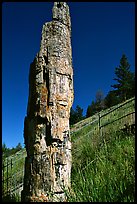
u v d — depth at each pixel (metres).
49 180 5.87
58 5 6.80
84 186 5.97
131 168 6.57
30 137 6.25
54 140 6.06
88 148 10.19
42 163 5.94
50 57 6.34
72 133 15.62
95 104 47.69
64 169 6.05
